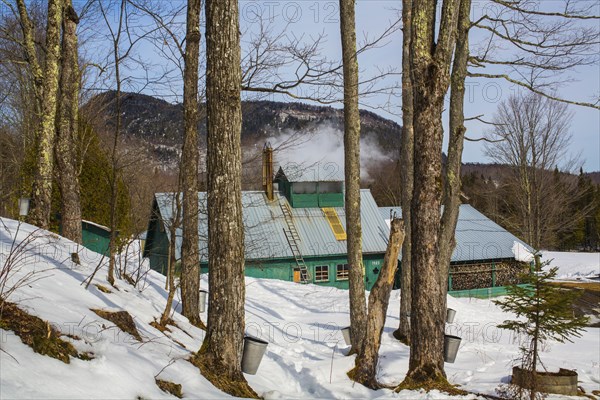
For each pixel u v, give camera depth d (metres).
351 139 12.52
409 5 14.42
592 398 8.78
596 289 34.19
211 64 7.16
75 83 13.18
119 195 18.31
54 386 4.57
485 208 58.62
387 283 9.34
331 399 8.15
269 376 8.77
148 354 6.37
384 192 58.22
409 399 7.67
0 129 26.80
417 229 8.69
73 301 7.25
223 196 7.12
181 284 11.16
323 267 27.41
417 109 8.80
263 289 21.47
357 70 12.48
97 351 5.58
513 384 8.55
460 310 20.34
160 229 24.42
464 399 7.72
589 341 16.94
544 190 45.50
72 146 13.12
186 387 6.04
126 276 11.65
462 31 12.76
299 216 28.59
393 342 13.87
